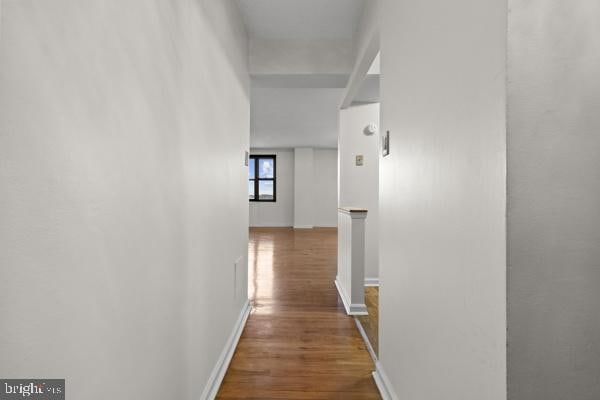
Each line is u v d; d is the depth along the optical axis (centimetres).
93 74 81
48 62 67
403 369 158
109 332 89
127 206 97
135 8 101
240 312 283
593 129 80
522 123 79
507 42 79
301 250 685
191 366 154
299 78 345
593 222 79
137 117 103
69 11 73
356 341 260
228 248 233
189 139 150
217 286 201
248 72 328
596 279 80
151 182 112
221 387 197
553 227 79
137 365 104
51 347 69
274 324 293
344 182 434
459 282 102
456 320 104
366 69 303
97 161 83
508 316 79
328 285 422
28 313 63
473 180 94
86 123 79
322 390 195
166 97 125
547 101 79
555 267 79
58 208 70
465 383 98
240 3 266
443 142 114
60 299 71
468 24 97
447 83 111
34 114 64
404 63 159
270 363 225
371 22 241
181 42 140
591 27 80
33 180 64
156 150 116
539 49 79
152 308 114
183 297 143
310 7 274
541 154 79
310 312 324
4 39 57
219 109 205
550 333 79
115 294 91
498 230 82
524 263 79
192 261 155
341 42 331
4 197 58
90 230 81
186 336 147
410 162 150
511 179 79
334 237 898
